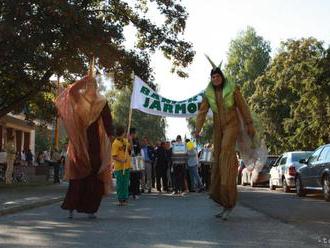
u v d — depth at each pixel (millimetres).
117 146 14758
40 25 23953
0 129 48188
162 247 7512
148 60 30812
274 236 8500
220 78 10672
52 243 7875
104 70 29406
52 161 31281
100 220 10750
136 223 10203
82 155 10734
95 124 10859
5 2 23594
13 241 8062
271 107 56594
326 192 17219
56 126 33344
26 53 23812
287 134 56688
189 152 22219
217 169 10672
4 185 26172
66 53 25484
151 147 22172
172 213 12188
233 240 8094
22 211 13086
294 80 47969
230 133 10508
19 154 40594
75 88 10781
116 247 7520
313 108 42688
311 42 51250
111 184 11070
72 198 10898
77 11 24438
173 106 18719
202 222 10328
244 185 32094
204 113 11031
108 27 26094
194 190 22391
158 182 22156
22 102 29484
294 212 12664
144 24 30781
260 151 11094
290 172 22297
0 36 23078
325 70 35625
